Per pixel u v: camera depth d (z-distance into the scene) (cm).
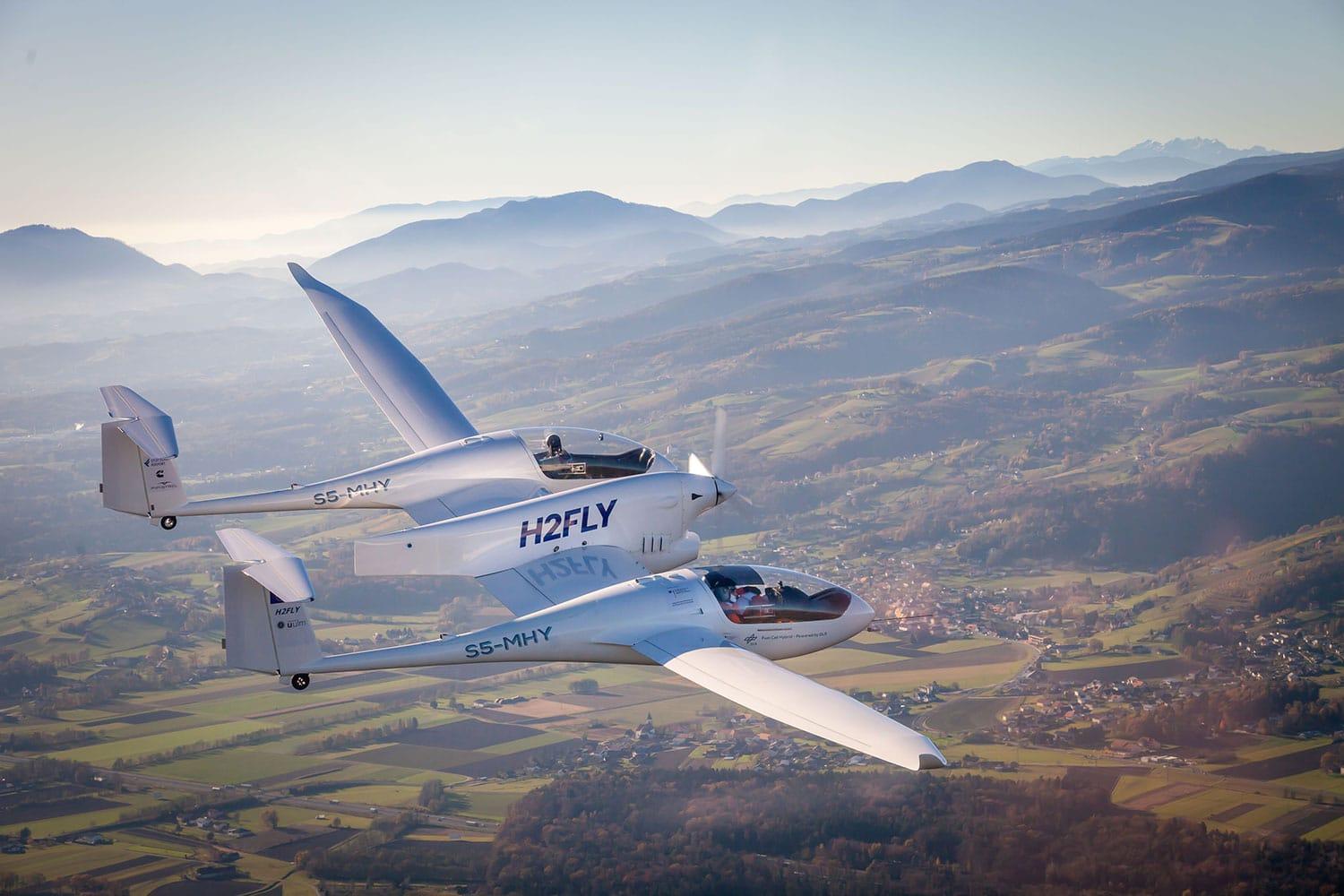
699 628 2567
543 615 2516
